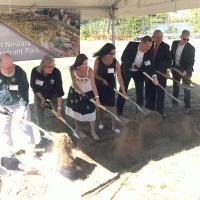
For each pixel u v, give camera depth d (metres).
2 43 4.24
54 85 3.79
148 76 4.54
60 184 2.01
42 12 4.56
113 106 4.49
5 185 2.03
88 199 2.77
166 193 2.84
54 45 4.86
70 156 3.42
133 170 3.35
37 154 3.71
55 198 1.92
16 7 4.28
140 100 5.07
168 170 3.30
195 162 3.47
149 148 3.95
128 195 2.84
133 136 4.05
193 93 6.85
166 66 4.84
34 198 1.91
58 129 4.54
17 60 4.48
